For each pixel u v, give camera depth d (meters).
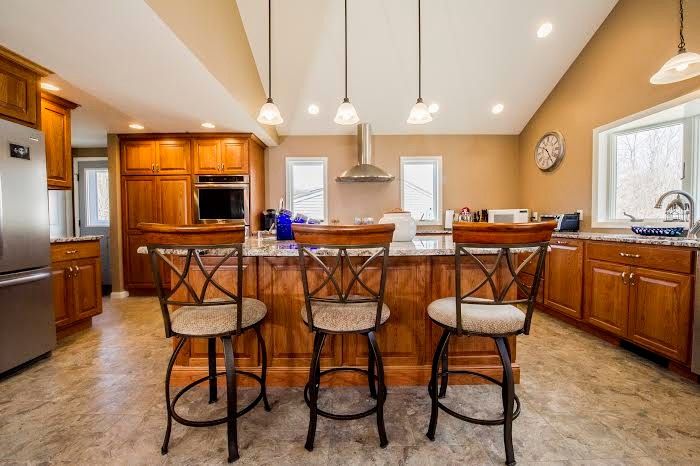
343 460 1.28
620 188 2.99
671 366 2.00
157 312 3.32
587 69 3.18
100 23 1.68
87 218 4.62
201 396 1.76
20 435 1.42
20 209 2.02
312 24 2.98
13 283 1.96
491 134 4.53
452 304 1.48
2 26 1.69
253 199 4.05
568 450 1.33
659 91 2.43
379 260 1.77
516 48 3.25
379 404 1.34
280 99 3.84
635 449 1.33
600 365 2.08
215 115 3.21
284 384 1.84
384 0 2.82
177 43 1.87
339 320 1.33
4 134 1.92
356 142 4.52
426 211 4.64
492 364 1.85
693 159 2.46
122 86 2.49
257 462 1.27
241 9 2.84
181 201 3.96
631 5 2.66
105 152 4.62
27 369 2.06
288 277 1.81
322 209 4.61
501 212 4.03
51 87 2.52
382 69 3.48
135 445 1.37
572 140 3.41
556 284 2.98
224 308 1.46
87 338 2.61
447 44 3.21
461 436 1.42
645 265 2.09
